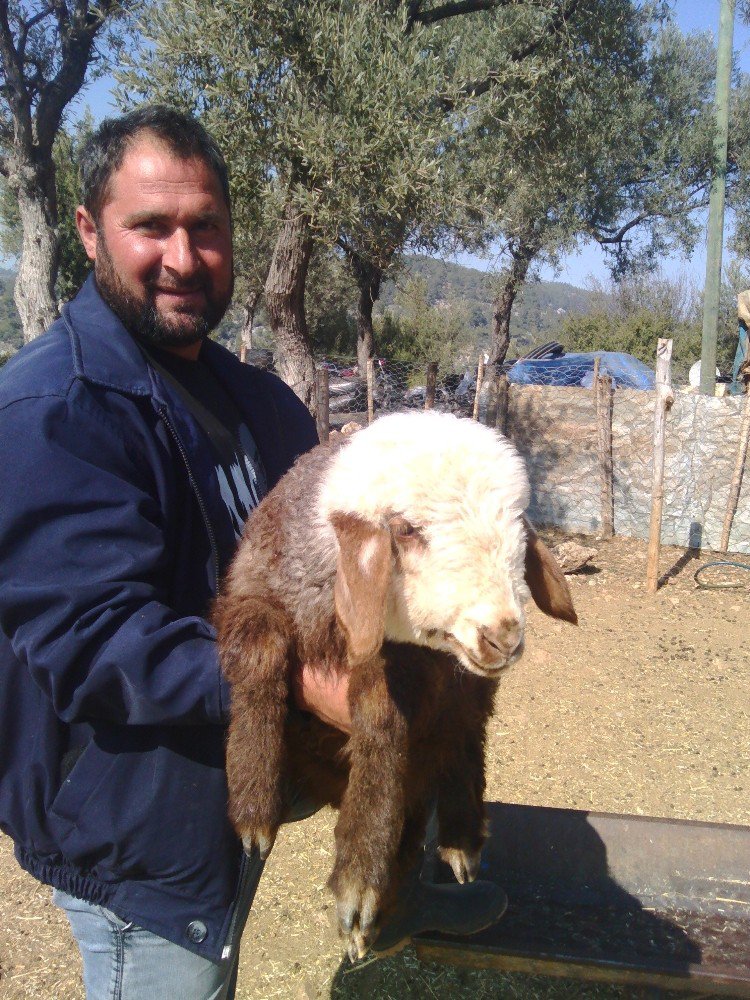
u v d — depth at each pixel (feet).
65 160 64.69
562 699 18.95
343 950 11.48
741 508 29.94
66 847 6.29
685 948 9.61
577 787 15.47
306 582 6.24
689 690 19.48
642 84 55.16
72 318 6.58
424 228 34.68
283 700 6.20
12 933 11.85
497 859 11.02
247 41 26.71
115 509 5.89
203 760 6.37
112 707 5.90
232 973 7.63
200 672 5.92
